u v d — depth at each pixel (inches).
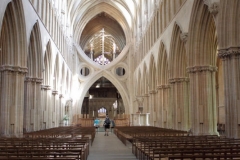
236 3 700.7
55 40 1453.0
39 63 1115.9
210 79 938.7
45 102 1312.7
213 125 923.4
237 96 691.4
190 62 953.5
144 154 560.1
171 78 1171.9
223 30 722.8
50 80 1344.7
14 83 888.3
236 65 702.5
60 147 457.4
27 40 923.4
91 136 908.6
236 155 337.4
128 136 885.8
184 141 547.8
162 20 1344.7
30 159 311.9
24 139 605.0
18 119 890.1
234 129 692.1
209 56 936.9
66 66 1876.2
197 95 928.9
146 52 1745.8
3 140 579.2
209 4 784.3
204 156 336.8
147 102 1777.8
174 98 1159.6
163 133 858.8
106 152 744.3
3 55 881.5
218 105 1544.0
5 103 874.1
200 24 922.7
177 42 1135.6
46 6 1224.8
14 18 846.5
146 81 1784.0
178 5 1087.0
